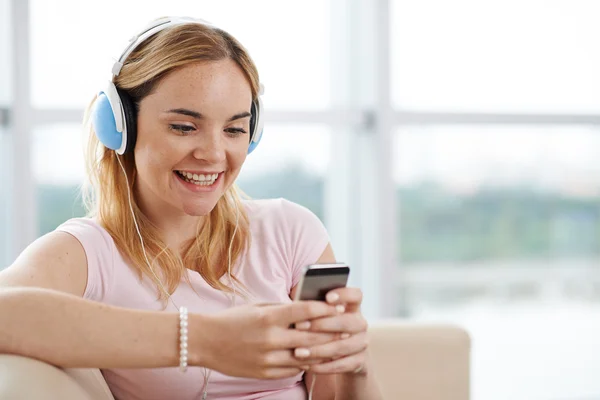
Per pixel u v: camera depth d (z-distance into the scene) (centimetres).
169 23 129
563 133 334
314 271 108
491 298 333
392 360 169
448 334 173
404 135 321
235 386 135
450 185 326
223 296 139
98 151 141
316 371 114
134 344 107
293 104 310
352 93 318
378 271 316
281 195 311
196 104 122
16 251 280
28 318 105
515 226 333
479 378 334
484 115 321
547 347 338
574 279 339
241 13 301
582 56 330
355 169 320
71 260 129
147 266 135
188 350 107
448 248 328
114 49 287
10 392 94
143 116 126
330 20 314
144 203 139
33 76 283
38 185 284
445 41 321
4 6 280
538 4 326
